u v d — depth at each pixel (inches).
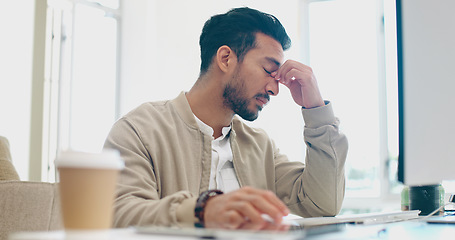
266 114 165.3
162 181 52.4
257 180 59.4
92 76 180.9
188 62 182.1
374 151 167.3
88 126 177.9
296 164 63.3
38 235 19.7
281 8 172.9
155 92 185.0
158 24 187.2
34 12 158.9
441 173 28.2
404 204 57.1
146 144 52.0
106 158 20.2
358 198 167.3
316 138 56.1
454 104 28.6
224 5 177.2
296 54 173.6
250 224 23.9
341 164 57.1
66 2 172.7
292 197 61.2
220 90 56.5
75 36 175.8
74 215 19.5
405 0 28.8
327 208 58.0
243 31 55.9
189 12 182.9
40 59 158.9
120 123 53.6
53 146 164.6
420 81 28.4
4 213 49.0
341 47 172.7
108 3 187.3
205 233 19.3
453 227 31.9
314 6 176.6
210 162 54.7
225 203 27.2
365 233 25.0
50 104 164.6
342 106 170.9
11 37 154.4
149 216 32.2
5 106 151.6
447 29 29.1
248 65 55.9
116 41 189.5
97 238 18.0
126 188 45.7
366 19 170.7
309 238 21.0
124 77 188.1
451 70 28.9
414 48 28.7
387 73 167.5
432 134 28.2
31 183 50.9
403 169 27.7
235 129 61.3
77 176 19.6
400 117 28.1
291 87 58.4
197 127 55.4
